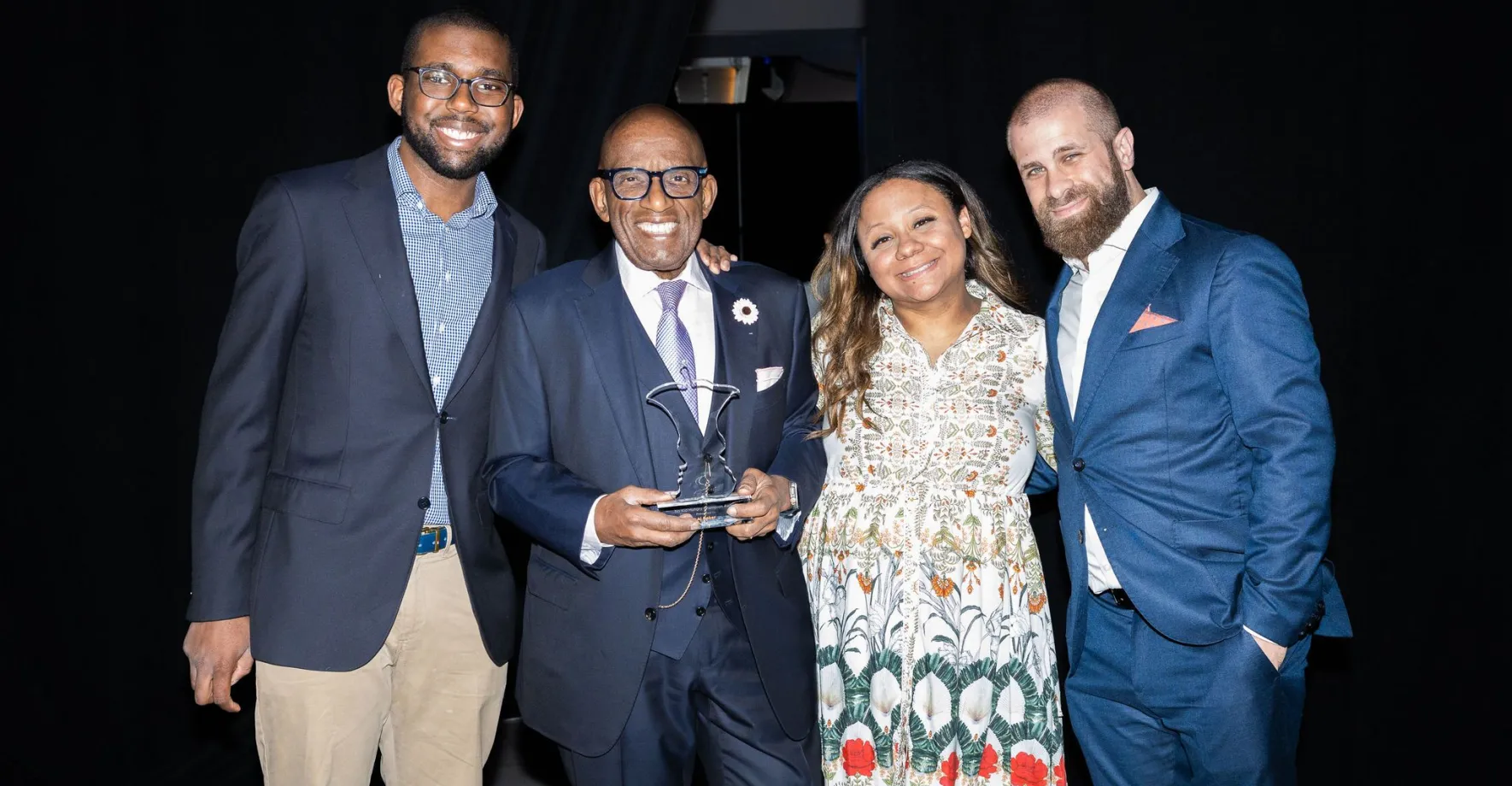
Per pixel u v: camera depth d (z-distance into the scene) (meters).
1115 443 2.14
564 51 3.37
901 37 3.49
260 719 2.16
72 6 3.05
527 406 2.11
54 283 3.01
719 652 2.13
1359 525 3.50
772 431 2.17
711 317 2.17
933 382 2.29
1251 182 3.48
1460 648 3.43
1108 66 3.47
